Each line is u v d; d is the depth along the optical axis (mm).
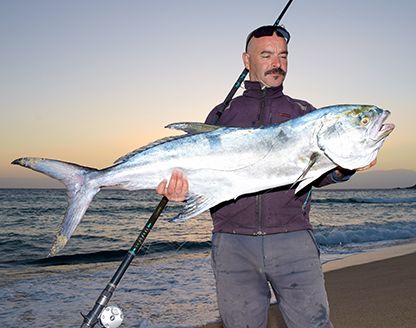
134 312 5449
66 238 3006
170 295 6254
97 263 10352
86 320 3107
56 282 7184
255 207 3055
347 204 38094
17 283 7090
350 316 4855
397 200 44156
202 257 10023
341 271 7566
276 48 3256
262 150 3033
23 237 16016
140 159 3098
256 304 3090
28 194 54531
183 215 3053
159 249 12219
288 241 3033
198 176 3061
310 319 2980
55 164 3055
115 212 26609
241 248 3076
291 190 3066
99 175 3068
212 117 3457
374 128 2943
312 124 2988
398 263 8070
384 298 5512
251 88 3299
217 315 5324
